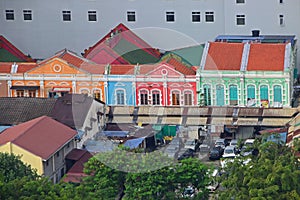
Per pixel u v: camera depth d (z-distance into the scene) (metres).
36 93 143.50
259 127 133.50
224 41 155.25
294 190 78.88
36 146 109.38
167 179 87.88
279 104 138.25
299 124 124.81
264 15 166.62
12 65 145.75
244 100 138.88
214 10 167.75
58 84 141.12
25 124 117.06
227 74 138.12
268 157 86.62
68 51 147.00
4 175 90.62
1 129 126.88
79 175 105.44
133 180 87.31
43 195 78.50
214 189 94.69
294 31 166.50
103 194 87.00
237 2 166.62
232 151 122.56
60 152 111.56
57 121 119.25
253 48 143.12
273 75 137.62
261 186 79.94
